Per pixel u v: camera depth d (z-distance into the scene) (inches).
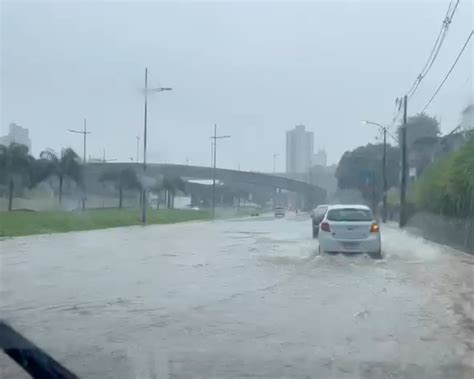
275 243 1143.0
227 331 394.9
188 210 3526.1
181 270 717.9
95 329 400.5
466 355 339.0
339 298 522.0
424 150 2445.9
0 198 2379.4
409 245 1154.0
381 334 388.5
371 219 855.1
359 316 444.8
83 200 2600.9
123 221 2063.2
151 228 1804.9
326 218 861.8
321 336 382.0
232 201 4874.5
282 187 4451.3
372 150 3371.1
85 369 310.2
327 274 681.0
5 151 2247.8
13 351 339.6
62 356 333.4
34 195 2513.5
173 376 298.8
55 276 664.4
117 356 334.3
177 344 361.1
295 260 826.2
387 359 330.3
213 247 1050.1
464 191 1049.5
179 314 450.9
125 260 832.9
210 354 338.6
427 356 336.8
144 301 506.6
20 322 422.6
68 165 2472.9
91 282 617.9
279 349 350.0
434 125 2659.9
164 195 3631.9
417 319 435.5
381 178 3201.3
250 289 571.5
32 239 1263.5
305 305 488.7
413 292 556.7
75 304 492.7
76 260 833.5
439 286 593.9
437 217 1263.5
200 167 3801.7
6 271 708.7
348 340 372.2
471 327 409.7
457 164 1147.3
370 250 840.3
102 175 2925.7
